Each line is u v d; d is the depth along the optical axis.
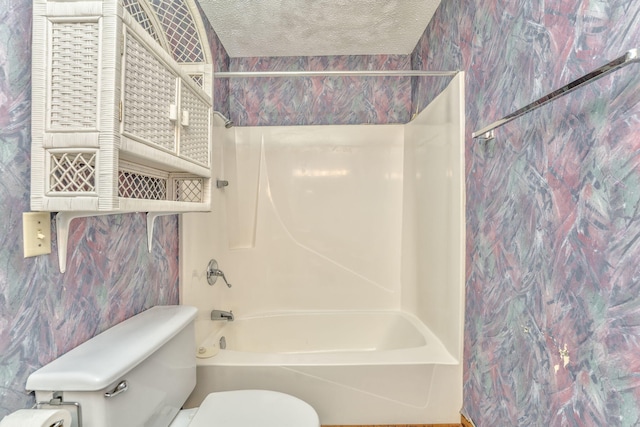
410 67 2.58
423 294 2.07
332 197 2.52
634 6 0.67
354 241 2.52
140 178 1.13
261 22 2.10
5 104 0.72
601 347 0.76
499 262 1.23
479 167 1.39
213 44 2.21
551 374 0.94
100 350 0.90
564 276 0.88
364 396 1.54
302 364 1.53
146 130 0.87
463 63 1.56
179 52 1.35
